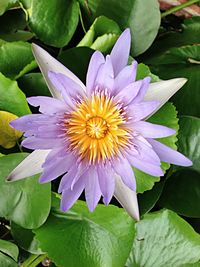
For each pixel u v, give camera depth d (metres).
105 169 0.29
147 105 0.27
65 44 0.39
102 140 0.29
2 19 0.40
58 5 0.38
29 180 0.34
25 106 0.34
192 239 0.36
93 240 0.36
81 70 0.37
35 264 0.38
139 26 0.40
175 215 0.36
